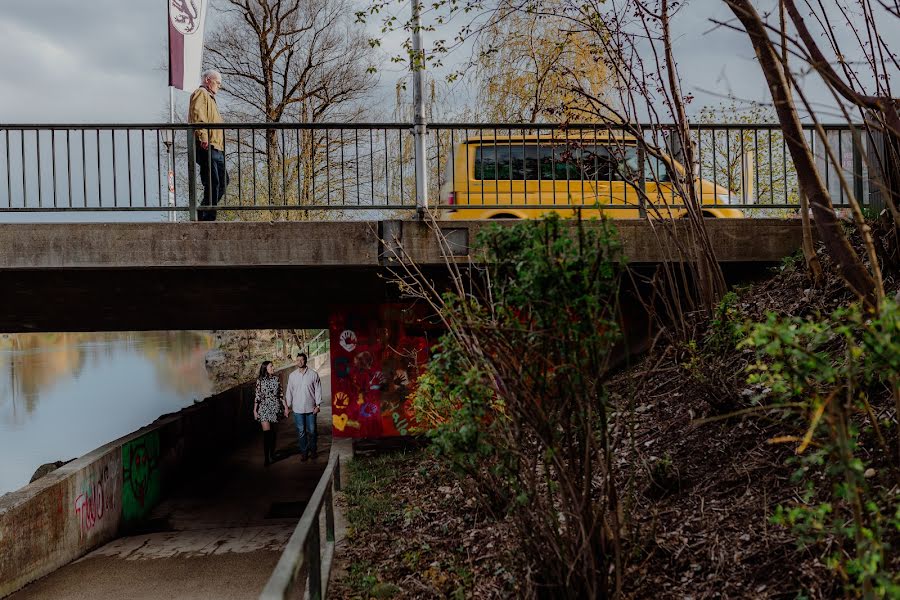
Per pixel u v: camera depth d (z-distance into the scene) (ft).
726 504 14.32
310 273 31.27
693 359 18.45
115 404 108.17
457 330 11.81
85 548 26.99
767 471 14.64
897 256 19.38
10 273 29.48
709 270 22.58
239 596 21.08
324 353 112.27
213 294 35.60
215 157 31.68
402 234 26.53
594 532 11.69
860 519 8.50
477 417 11.44
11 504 22.53
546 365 11.05
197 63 50.65
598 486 16.72
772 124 27.04
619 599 11.29
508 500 12.66
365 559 17.52
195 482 39.96
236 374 108.17
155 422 38.83
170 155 34.53
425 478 23.71
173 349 221.87
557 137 30.32
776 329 8.74
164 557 25.90
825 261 23.17
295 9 89.20
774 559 12.05
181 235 26.17
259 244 26.35
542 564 11.89
